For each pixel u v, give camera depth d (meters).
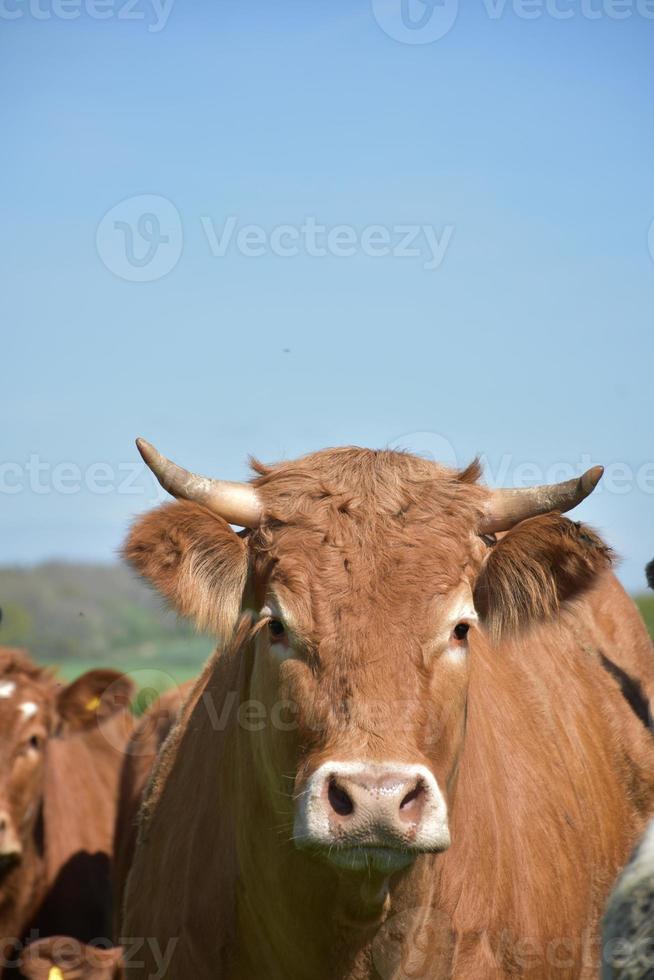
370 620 8.60
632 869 7.58
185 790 10.96
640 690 13.44
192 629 9.54
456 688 8.83
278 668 8.81
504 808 10.27
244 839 9.56
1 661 17.22
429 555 8.93
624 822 12.29
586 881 11.09
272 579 9.00
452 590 8.86
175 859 10.67
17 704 16.41
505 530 9.70
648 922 7.11
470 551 9.25
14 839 15.83
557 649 12.62
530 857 10.34
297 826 8.30
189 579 9.38
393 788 7.98
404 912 9.13
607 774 12.22
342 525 9.03
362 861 8.13
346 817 8.02
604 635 13.53
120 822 15.20
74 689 17.19
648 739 13.07
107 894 16.98
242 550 9.45
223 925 9.97
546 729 11.52
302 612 8.73
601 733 12.44
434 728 8.55
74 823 17.14
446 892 9.47
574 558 9.41
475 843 9.71
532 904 10.16
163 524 9.34
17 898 16.28
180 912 10.41
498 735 10.70
